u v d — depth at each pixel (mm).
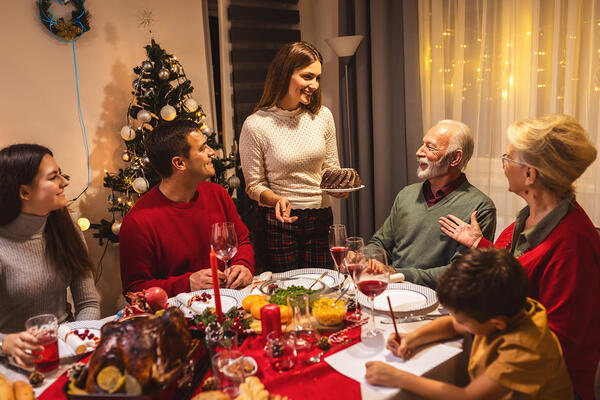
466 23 3057
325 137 2643
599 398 1127
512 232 1752
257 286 1744
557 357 1133
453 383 1283
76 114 3367
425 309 1476
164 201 2008
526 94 2914
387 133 3453
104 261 3576
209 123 3955
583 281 1361
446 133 1964
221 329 1254
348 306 1541
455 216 2000
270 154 2488
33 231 1711
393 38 3336
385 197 3531
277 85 2455
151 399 1021
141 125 3400
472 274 1104
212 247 1573
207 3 3840
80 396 1030
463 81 3121
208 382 1128
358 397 1094
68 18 3248
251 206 3873
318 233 2580
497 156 3068
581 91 2664
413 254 2088
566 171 1405
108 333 1082
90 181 3477
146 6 3562
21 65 3121
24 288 1694
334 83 4141
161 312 1412
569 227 1393
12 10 3055
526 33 2854
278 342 1254
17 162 1615
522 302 1102
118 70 3506
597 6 2533
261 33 3986
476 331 1162
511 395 1077
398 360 1231
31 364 1252
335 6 3971
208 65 3912
